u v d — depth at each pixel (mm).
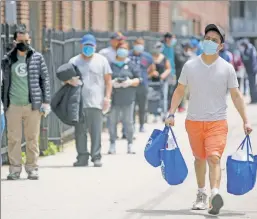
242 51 66375
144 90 43250
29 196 25438
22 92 27734
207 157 21859
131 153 35812
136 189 26656
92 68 31203
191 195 25438
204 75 21922
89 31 44188
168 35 51250
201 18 114188
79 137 31906
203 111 22016
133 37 56062
